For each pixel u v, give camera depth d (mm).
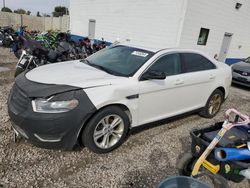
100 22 16703
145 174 3186
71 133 3100
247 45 16844
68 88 3105
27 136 3115
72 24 20047
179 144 4059
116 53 4398
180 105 4488
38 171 3010
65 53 8539
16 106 3170
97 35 17234
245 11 15109
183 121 5066
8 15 26406
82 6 18391
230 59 15664
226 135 2980
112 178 3033
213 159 2770
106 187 2871
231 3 13727
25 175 2916
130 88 3541
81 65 4137
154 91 3867
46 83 3227
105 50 4734
